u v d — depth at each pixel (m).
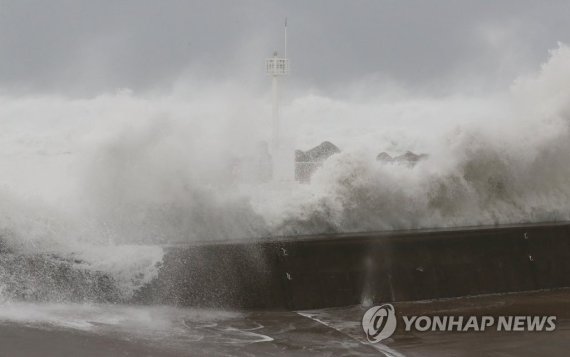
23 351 16.56
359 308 22.52
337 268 22.81
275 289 21.89
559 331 20.64
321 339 19.20
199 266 21.47
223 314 21.08
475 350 18.80
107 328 18.75
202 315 20.83
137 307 20.92
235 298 21.56
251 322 20.44
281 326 20.22
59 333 17.98
